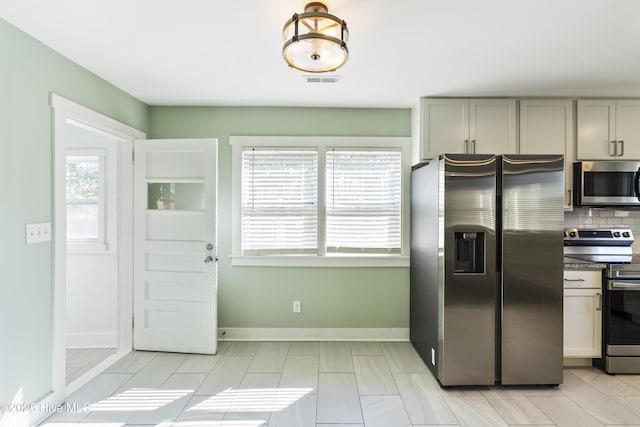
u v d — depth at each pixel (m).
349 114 3.41
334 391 2.46
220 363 2.90
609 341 2.73
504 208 2.48
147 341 3.14
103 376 2.67
